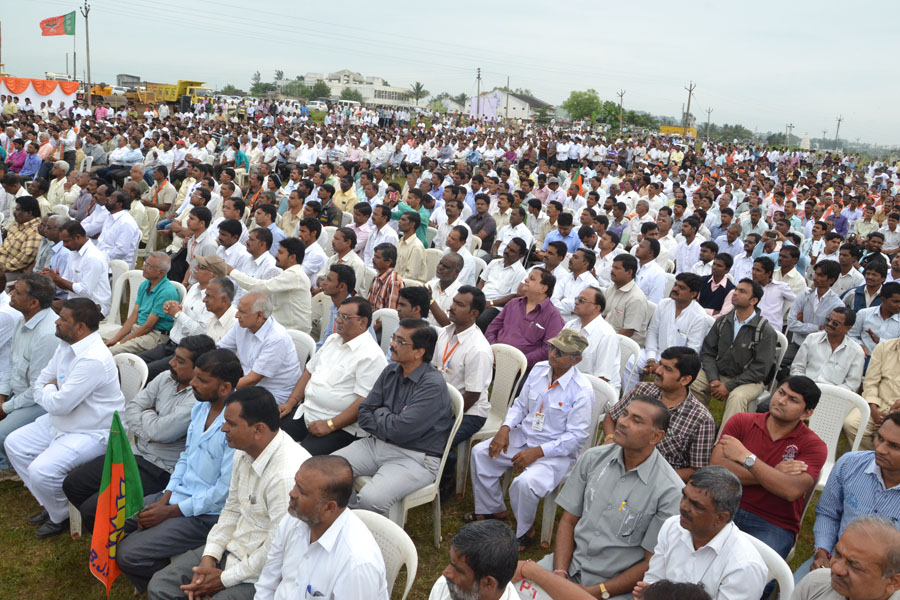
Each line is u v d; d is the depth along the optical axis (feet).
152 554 11.51
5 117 73.97
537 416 14.48
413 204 33.47
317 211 30.27
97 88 136.46
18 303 15.55
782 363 21.57
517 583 10.12
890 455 10.78
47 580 12.71
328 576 9.03
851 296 24.12
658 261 31.19
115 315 22.44
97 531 11.43
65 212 32.55
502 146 87.35
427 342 13.56
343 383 14.89
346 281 18.07
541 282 18.90
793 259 25.72
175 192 36.88
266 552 10.50
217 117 113.60
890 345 17.90
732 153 123.95
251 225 35.14
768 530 12.23
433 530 14.75
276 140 71.51
